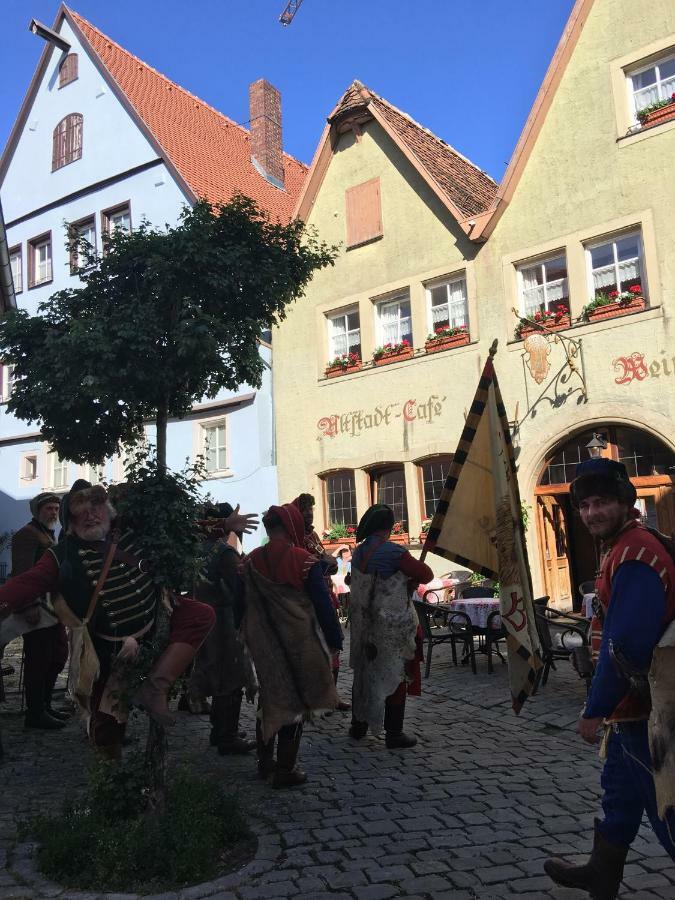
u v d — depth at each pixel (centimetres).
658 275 1160
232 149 2269
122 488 375
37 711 612
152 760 359
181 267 422
